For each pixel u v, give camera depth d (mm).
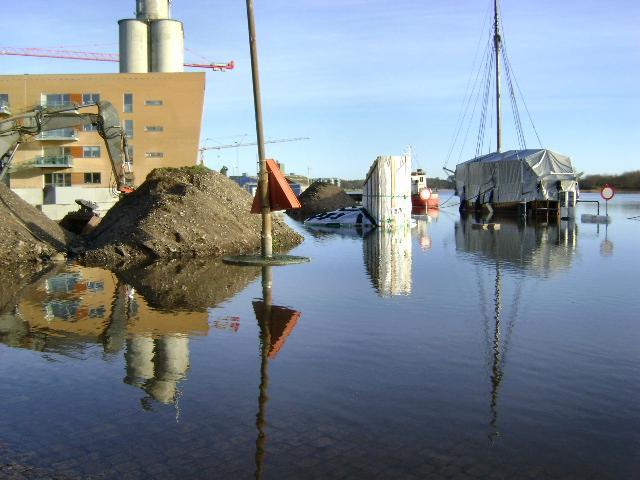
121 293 13602
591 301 12148
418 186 69688
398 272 16719
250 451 5254
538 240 27062
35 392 6848
